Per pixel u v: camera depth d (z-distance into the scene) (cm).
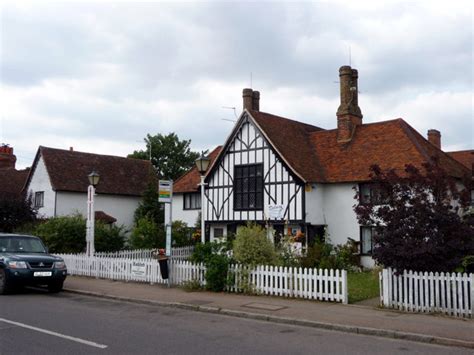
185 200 3072
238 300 1291
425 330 932
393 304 1169
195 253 1541
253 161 2408
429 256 1131
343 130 2517
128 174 3794
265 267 1398
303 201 2206
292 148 2402
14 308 1193
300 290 1323
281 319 1058
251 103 2911
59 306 1238
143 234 2383
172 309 1220
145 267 1680
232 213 2469
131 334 905
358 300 1296
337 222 2291
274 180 2316
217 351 786
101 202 3494
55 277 1486
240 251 1443
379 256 1173
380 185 1221
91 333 906
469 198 1189
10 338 857
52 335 884
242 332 945
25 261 1443
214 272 1432
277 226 2325
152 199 3525
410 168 1217
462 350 822
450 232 1147
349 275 1902
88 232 1895
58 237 2117
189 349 796
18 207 2744
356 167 2286
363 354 784
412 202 1166
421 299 1126
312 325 1013
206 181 2606
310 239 2236
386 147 2314
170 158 5497
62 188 3238
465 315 1068
